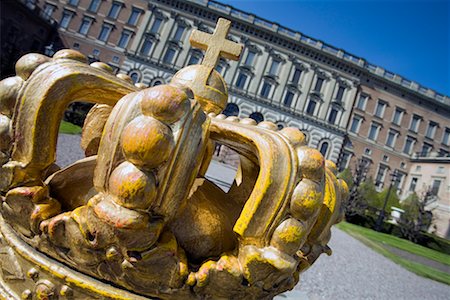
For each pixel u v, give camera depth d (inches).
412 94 1226.6
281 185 26.3
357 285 223.9
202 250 30.9
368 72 1160.8
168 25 1085.8
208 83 39.1
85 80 29.5
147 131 23.2
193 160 25.8
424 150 1245.7
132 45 1063.0
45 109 28.1
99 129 44.2
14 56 919.7
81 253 26.1
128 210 23.9
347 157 1167.0
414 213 909.8
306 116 1104.2
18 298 28.5
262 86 1094.4
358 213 837.8
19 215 28.5
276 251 26.3
